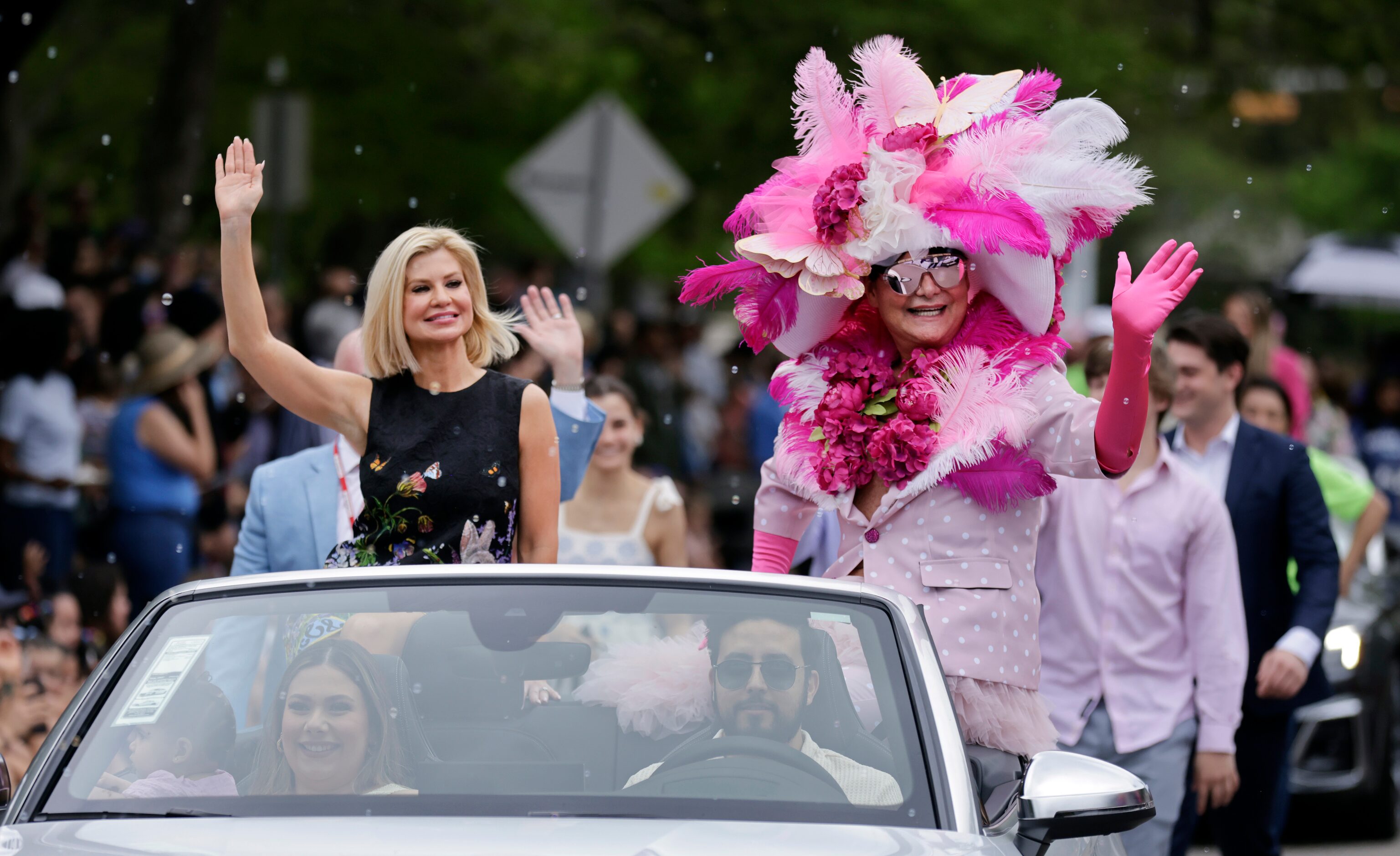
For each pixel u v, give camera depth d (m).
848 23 71.94
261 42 73.81
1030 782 12.27
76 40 74.94
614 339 60.94
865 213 16.31
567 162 44.41
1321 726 31.09
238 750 12.60
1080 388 35.66
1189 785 22.81
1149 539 21.53
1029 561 16.50
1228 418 24.30
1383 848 31.23
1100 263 75.50
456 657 12.90
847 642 13.07
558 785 12.19
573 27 79.19
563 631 13.10
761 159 80.75
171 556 32.28
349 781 12.38
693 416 70.19
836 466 16.55
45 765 12.45
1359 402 71.94
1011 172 16.20
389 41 75.88
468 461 17.09
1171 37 79.06
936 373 16.39
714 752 12.46
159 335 32.62
